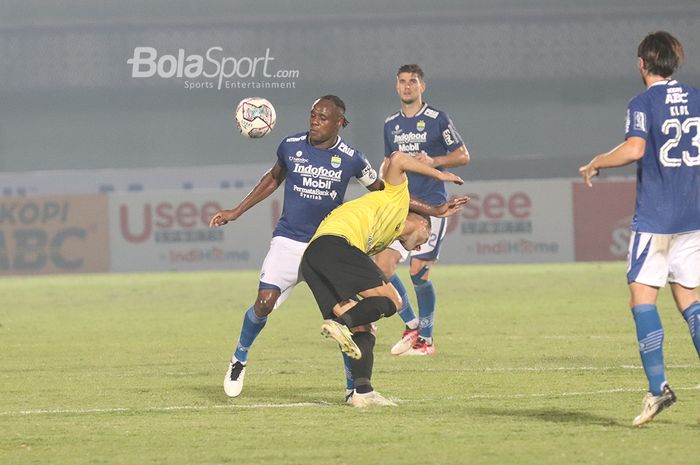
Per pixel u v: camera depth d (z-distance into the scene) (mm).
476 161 112625
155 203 87875
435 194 32281
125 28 122562
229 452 16641
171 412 20922
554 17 122688
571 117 123562
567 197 86312
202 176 109750
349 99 123188
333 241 20547
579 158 112125
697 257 18016
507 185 86438
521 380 24781
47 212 87438
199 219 87688
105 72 122438
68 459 16281
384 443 17094
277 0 123188
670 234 17859
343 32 122750
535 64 123062
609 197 86250
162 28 122750
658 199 17828
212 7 123062
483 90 123375
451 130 32438
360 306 20125
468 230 86250
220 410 21094
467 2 123188
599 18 122750
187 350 34094
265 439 17688
